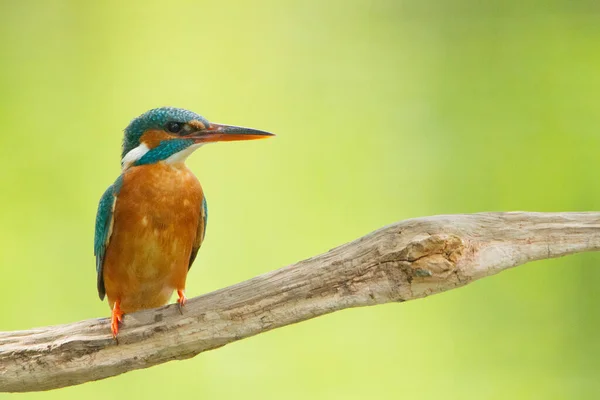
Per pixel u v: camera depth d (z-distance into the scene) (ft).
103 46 55.47
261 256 46.39
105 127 51.44
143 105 53.01
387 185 49.16
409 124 51.75
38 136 49.44
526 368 40.93
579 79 50.57
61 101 52.08
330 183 49.42
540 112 49.62
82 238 44.68
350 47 56.90
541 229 20.95
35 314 41.98
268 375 40.27
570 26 53.52
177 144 25.68
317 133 51.75
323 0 58.65
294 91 54.60
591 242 20.94
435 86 54.19
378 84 54.08
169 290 26.40
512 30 54.70
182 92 54.24
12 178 46.57
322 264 21.50
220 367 40.50
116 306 23.18
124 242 25.11
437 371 41.37
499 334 42.32
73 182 47.70
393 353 42.04
